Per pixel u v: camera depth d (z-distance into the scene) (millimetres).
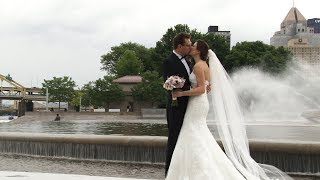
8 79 130250
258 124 32125
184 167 6207
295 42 126188
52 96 103000
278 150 10969
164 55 85250
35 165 12047
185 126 6289
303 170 10852
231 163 6305
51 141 13438
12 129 32750
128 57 109000
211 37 85438
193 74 6324
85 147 13000
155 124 41406
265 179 7297
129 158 12484
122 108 84250
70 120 59312
